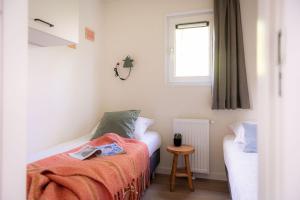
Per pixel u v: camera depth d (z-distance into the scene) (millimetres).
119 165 1512
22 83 533
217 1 2535
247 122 2268
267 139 506
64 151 1834
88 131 2789
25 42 543
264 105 525
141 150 1977
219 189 2371
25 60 542
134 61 2979
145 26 2924
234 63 2445
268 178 503
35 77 1989
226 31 2514
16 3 517
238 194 1154
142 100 2957
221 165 2646
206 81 2713
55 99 2234
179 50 2859
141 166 1892
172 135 2832
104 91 3119
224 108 2486
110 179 1312
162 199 2141
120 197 1388
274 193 477
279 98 460
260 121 559
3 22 483
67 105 2410
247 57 2514
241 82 2447
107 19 3090
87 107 2768
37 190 1040
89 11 2773
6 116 491
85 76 2721
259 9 578
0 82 478
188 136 2664
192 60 2814
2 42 481
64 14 1746
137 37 2963
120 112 2512
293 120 433
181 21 2818
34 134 1985
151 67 2910
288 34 435
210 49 2691
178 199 2141
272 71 486
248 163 1562
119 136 2186
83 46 2670
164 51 2852
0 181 483
